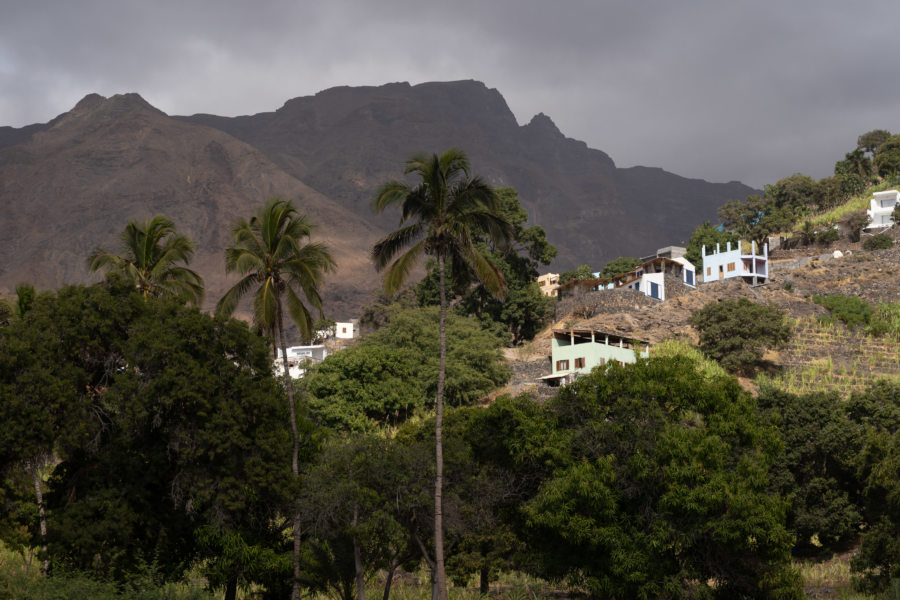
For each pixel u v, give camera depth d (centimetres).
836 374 10481
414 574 5984
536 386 9675
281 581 4559
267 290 4503
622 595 4412
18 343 4253
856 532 6844
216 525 4253
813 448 6775
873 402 7256
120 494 4275
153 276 5278
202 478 4278
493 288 4162
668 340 10894
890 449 5425
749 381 10144
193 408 4319
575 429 4816
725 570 4509
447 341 10394
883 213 16762
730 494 4309
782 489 6700
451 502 4450
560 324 12412
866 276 13275
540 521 4422
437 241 4178
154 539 4366
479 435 5019
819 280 13338
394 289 4144
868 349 11169
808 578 5794
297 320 4591
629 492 4491
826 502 6675
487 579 5322
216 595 5034
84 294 4509
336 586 4609
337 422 8825
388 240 4219
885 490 5519
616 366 4947
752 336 10362
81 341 4425
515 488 4841
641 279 12338
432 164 4156
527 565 4712
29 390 4166
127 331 4538
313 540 4597
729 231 18712
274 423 4506
